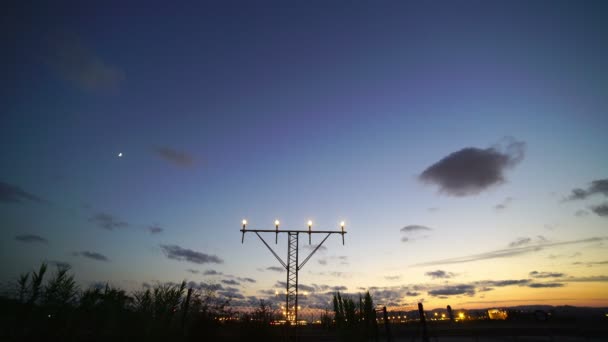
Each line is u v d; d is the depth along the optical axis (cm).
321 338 2038
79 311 835
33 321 751
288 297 1762
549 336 1616
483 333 1895
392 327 2425
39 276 778
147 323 976
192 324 1212
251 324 1367
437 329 2211
